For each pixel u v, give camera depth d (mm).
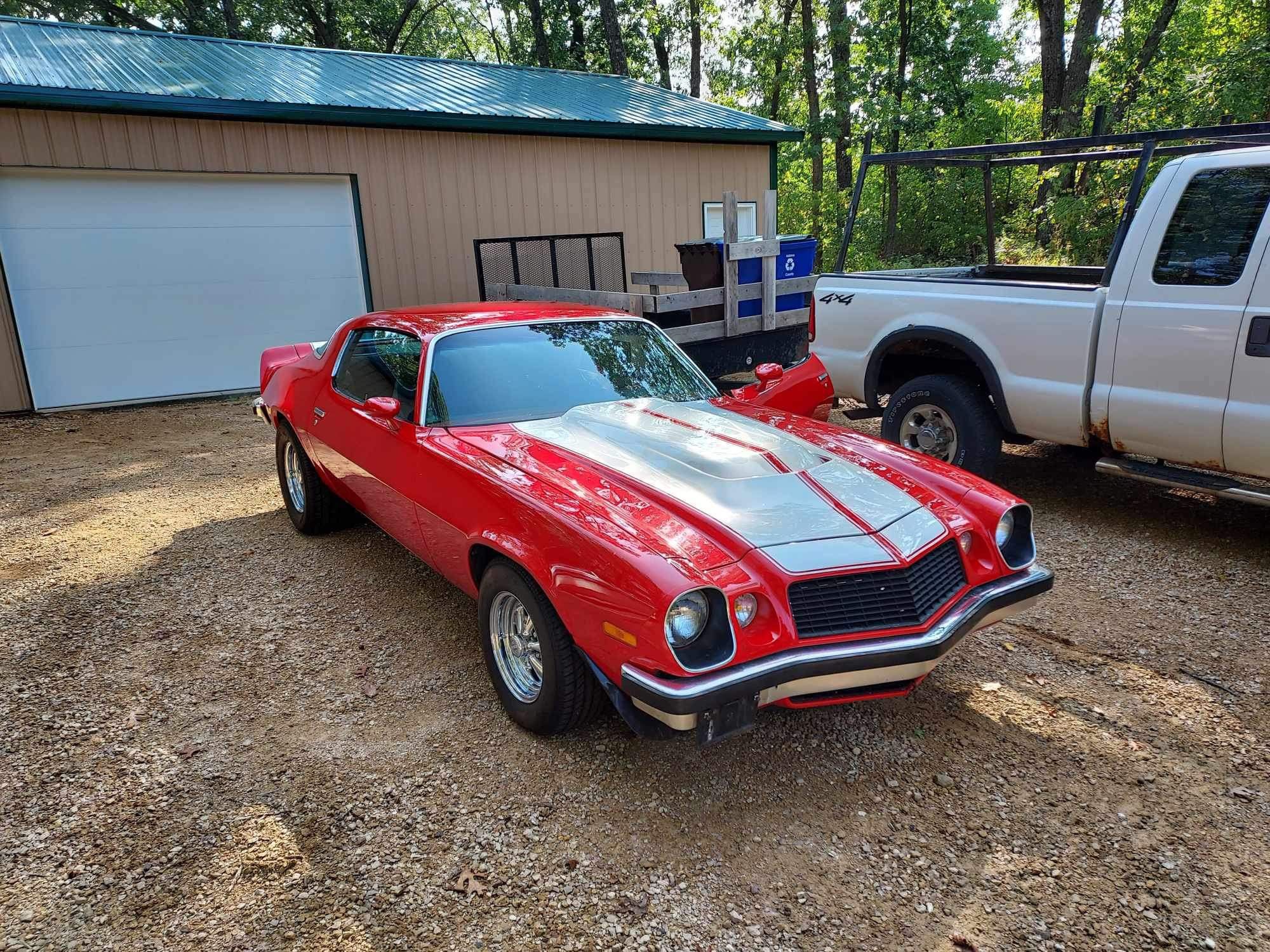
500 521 3020
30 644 3928
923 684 3490
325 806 2766
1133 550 4852
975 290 5418
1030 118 31453
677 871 2459
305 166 10664
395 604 4336
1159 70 22297
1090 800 2760
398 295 11703
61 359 9773
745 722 2512
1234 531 5137
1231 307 4230
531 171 12461
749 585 2496
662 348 4559
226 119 10062
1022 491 6039
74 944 2223
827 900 2354
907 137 27109
